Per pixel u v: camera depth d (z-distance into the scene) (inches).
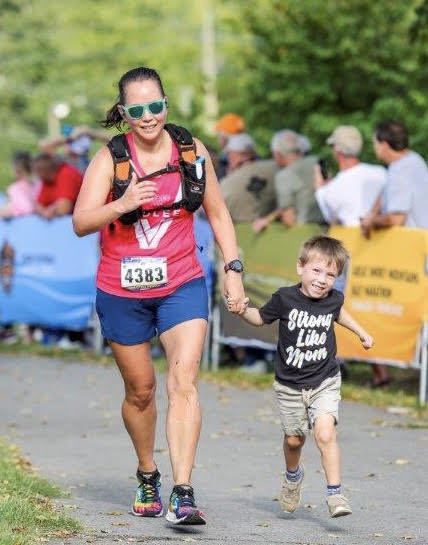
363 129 1117.7
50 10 3307.1
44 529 446.0
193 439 455.8
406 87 1143.6
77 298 1069.8
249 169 917.8
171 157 461.4
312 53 1165.1
